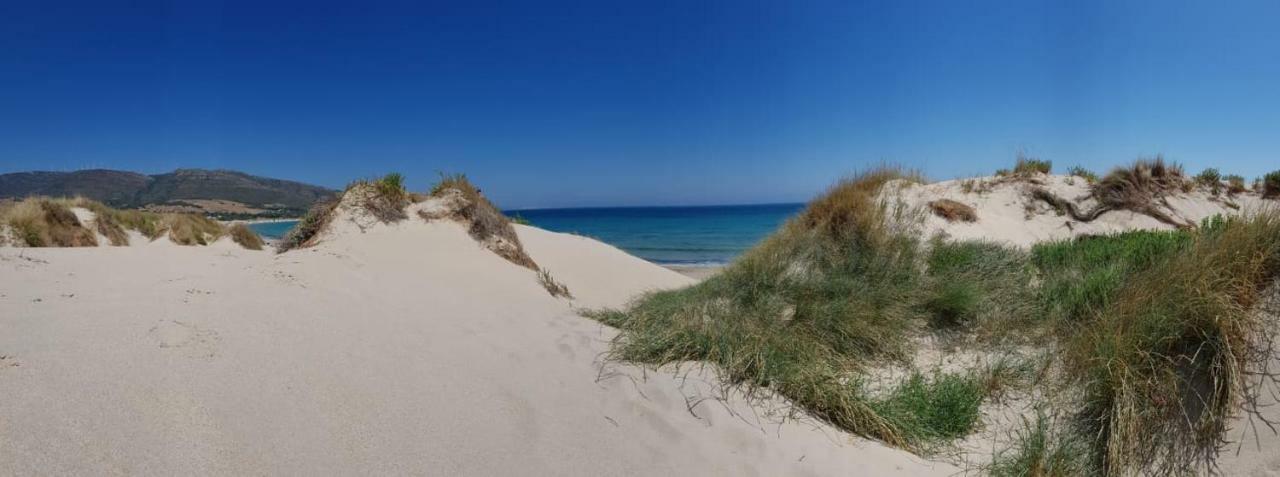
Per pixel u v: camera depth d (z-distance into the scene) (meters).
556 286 7.71
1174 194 9.69
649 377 4.09
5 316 2.87
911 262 6.66
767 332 4.95
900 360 5.05
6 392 2.14
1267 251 3.79
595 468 2.81
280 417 2.50
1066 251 6.59
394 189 8.49
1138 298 4.14
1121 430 3.38
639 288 9.74
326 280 4.81
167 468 2.02
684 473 2.94
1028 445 3.62
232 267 4.91
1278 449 3.00
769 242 7.70
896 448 3.69
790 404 4.00
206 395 2.49
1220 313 3.52
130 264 4.65
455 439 2.74
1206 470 3.12
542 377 3.73
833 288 6.02
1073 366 4.24
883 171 10.20
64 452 1.93
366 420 2.68
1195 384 3.45
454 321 4.52
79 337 2.76
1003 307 5.52
